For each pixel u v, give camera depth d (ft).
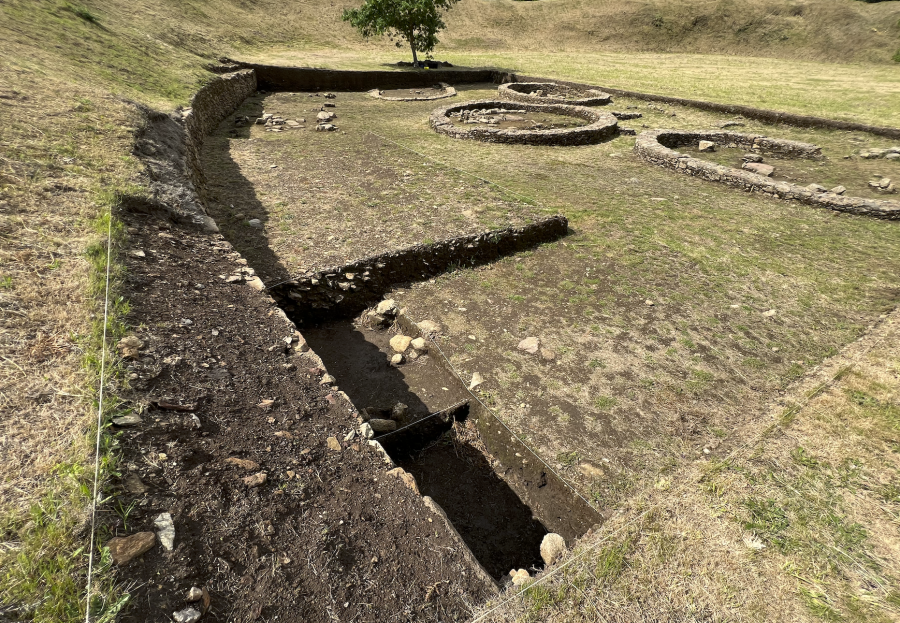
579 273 18.54
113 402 7.36
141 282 10.89
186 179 18.06
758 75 66.49
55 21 31.35
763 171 30.76
